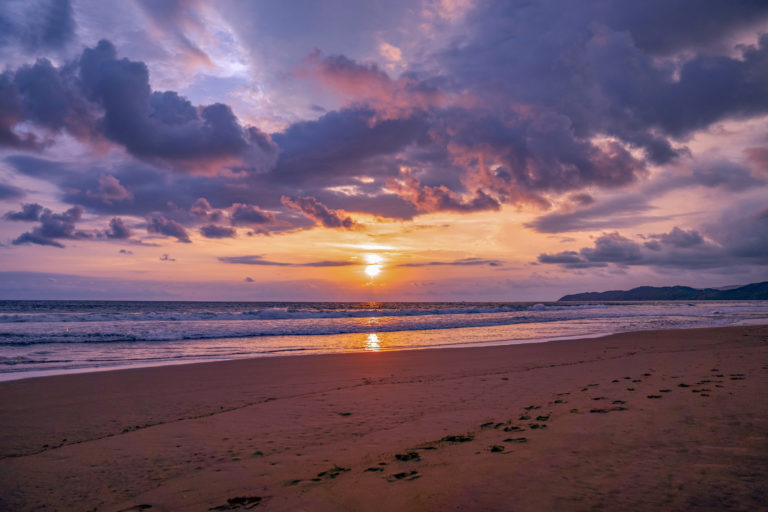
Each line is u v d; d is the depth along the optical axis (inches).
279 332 898.1
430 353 576.4
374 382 376.5
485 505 119.3
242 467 171.9
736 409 211.9
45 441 217.5
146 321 1095.6
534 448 171.6
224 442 210.1
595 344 661.3
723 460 141.9
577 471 141.5
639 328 997.2
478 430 211.9
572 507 113.8
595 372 392.8
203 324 1037.8
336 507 126.3
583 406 250.1
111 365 476.1
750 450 149.9
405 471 154.9
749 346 554.9
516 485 132.7
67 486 157.9
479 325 1146.7
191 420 256.1
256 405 293.3
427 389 339.0
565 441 178.2
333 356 548.4
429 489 135.0
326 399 309.0
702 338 701.9
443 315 1662.2
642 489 122.6
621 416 216.1
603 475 136.1
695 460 143.9
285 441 209.5
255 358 532.1
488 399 294.4
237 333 862.5
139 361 509.0
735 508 106.7
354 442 202.8
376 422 241.8
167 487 153.6
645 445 164.9
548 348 619.8
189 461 182.7
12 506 141.6
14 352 566.3
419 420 242.2
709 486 121.3
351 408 279.4
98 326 932.0
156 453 194.9
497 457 163.2
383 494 133.7
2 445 211.2
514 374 402.6
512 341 745.6
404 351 604.7
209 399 314.2
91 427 243.3
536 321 1289.4
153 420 257.4
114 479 163.9
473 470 149.9
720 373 337.7
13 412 277.7
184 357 547.5
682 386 291.7
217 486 151.7
